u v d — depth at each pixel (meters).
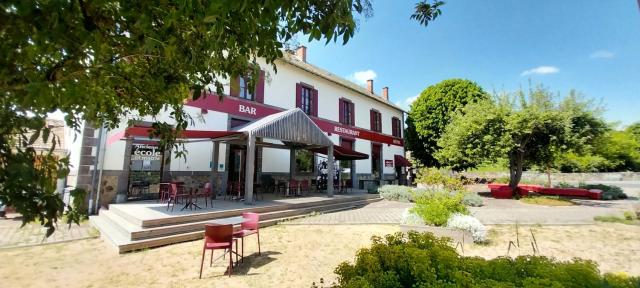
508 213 10.97
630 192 18.89
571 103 14.41
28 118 1.42
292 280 4.90
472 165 18.75
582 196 16.27
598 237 7.57
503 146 14.98
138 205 9.55
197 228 7.61
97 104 2.54
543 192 17.55
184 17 1.98
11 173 1.20
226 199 11.58
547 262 3.04
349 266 3.25
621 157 26.05
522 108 15.05
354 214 11.09
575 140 13.86
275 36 2.10
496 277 2.88
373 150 23.03
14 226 8.59
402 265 3.08
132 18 1.93
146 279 4.90
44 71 1.68
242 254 5.74
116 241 6.45
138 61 2.57
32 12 1.34
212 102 12.88
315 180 17.81
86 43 1.65
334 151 15.30
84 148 9.73
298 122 12.02
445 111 25.47
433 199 8.45
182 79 2.65
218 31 1.78
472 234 7.06
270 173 15.33
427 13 3.74
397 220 9.83
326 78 18.80
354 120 21.28
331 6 1.84
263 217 9.20
